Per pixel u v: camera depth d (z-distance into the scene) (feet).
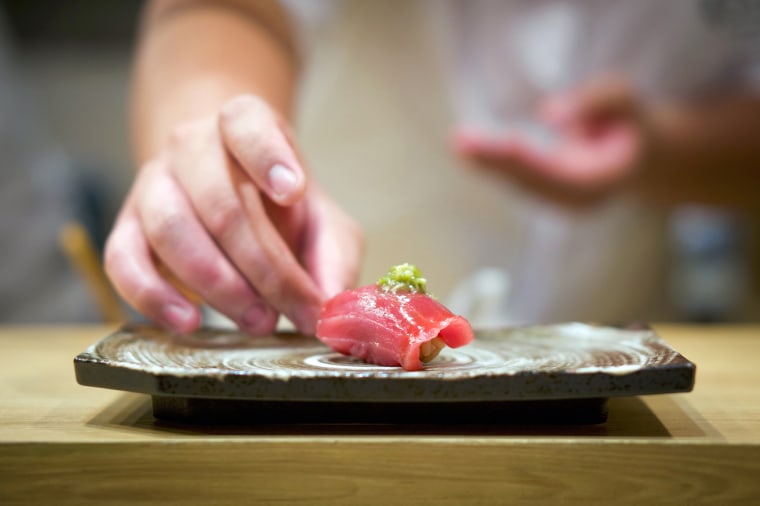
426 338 1.37
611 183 2.62
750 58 2.84
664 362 1.28
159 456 1.23
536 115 3.05
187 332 1.53
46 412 1.40
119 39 4.09
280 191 1.45
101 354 1.37
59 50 4.15
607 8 2.88
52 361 1.79
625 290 3.25
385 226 3.14
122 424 1.33
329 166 3.10
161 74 2.03
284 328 2.12
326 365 1.41
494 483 1.23
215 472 1.23
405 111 3.03
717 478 1.23
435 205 3.11
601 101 2.59
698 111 2.85
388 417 1.31
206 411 1.32
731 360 1.78
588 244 3.17
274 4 2.25
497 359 1.43
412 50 2.96
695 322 3.74
